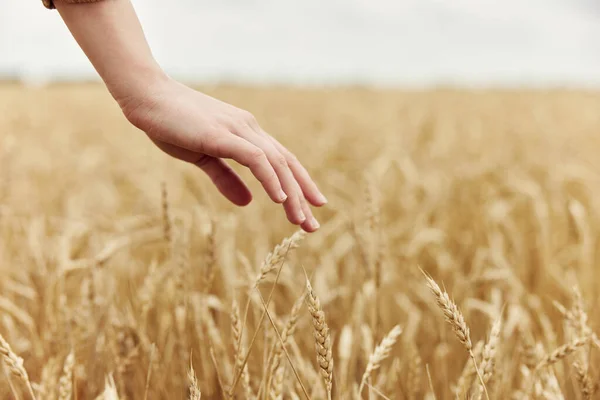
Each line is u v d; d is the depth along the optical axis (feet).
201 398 5.22
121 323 5.49
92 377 5.26
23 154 18.33
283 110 37.45
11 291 7.10
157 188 12.73
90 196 13.67
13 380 5.45
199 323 5.20
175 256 6.28
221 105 4.52
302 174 4.72
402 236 10.09
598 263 8.25
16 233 9.48
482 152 18.66
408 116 31.89
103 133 27.32
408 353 5.84
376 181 12.48
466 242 9.81
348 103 44.50
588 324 6.02
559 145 19.89
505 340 5.39
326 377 3.28
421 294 7.38
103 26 4.31
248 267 5.29
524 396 4.46
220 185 5.44
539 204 9.55
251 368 5.34
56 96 52.47
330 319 6.40
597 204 11.16
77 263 6.42
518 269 8.36
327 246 9.91
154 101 4.32
